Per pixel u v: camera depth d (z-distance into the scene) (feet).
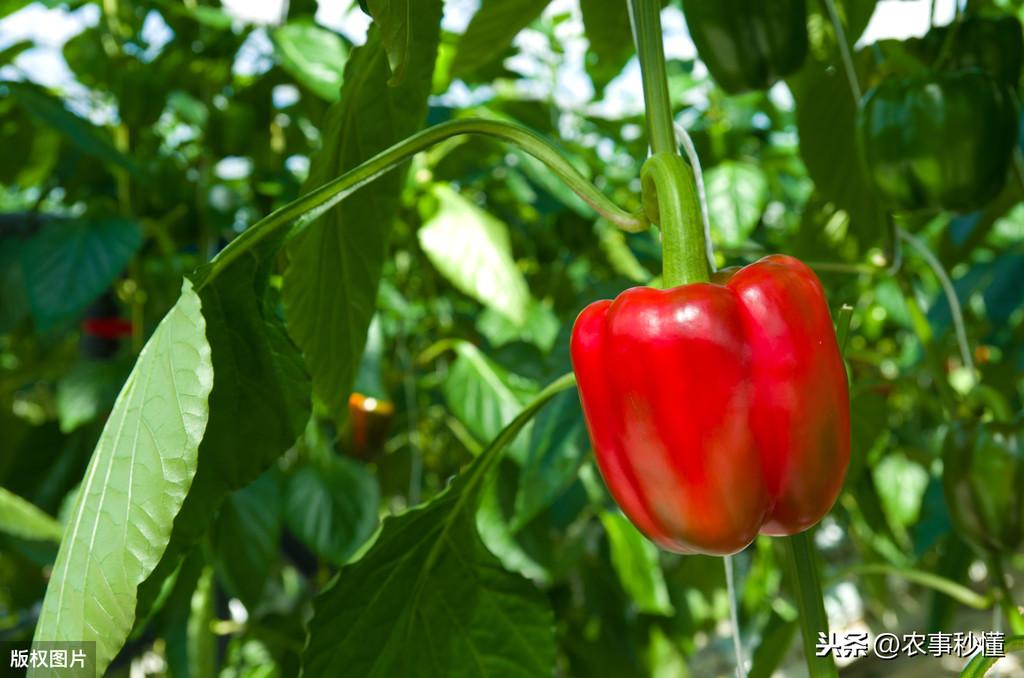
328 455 3.10
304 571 3.85
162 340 1.26
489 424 3.01
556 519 3.24
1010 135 2.03
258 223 1.40
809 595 1.48
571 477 2.09
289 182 3.38
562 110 4.31
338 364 1.82
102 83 3.35
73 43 3.35
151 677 3.99
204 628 3.21
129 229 2.78
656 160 1.25
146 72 3.22
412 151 1.41
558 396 2.16
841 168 2.34
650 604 3.79
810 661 1.48
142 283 3.48
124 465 1.23
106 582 1.19
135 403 1.26
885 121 2.04
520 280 3.04
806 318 1.20
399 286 4.42
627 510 1.27
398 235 4.04
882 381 2.52
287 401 1.66
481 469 1.70
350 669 1.73
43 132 3.58
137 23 3.72
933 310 3.36
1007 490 2.05
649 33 1.33
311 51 2.70
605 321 1.23
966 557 2.94
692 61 4.43
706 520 1.19
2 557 3.52
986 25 2.11
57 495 3.21
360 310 1.82
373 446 3.49
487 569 1.79
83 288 2.64
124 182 3.22
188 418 1.20
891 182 2.05
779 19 1.98
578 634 4.64
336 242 1.71
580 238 4.04
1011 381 3.52
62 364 3.92
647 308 1.19
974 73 2.01
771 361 1.18
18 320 3.47
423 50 1.57
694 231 1.22
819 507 1.24
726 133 3.99
